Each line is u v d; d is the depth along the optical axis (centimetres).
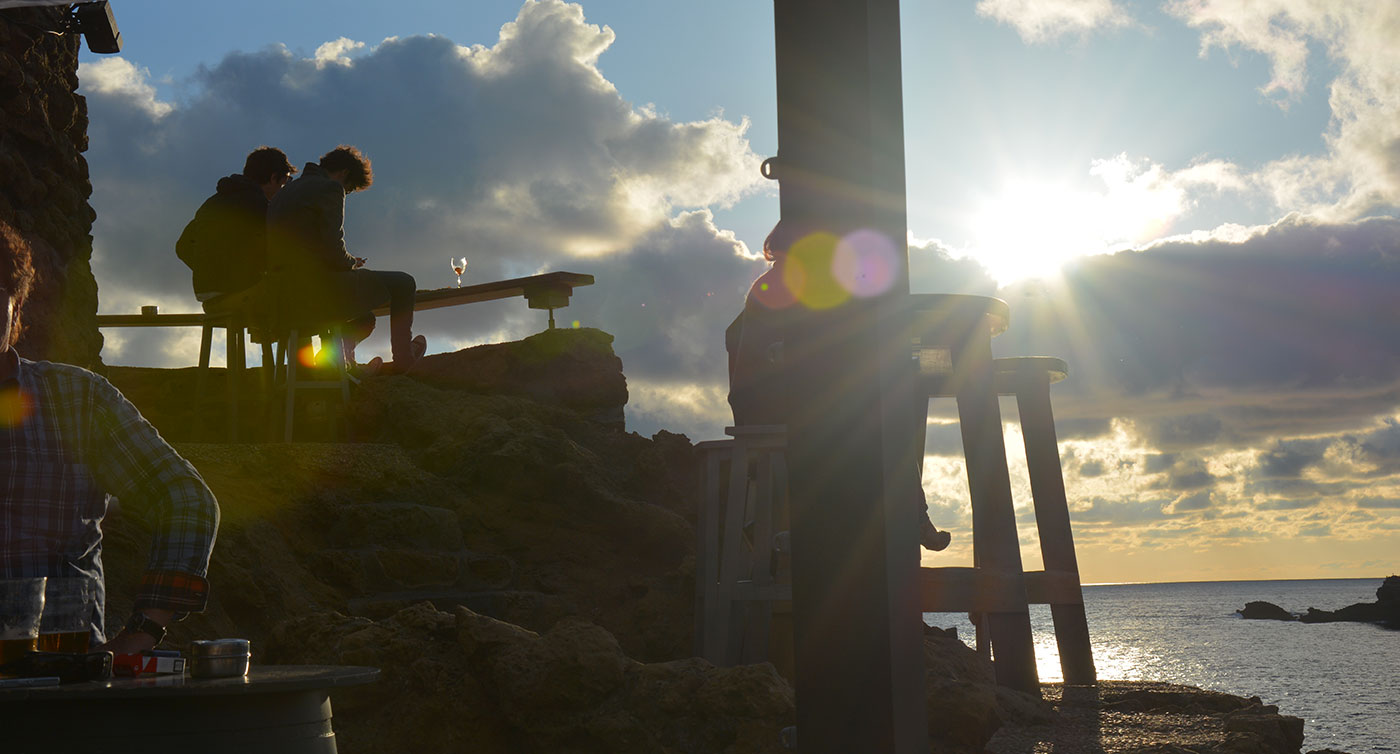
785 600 452
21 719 171
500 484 646
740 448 468
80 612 217
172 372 793
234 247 681
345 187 713
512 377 741
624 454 710
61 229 525
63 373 219
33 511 210
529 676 378
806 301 215
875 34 211
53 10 523
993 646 453
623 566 637
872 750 199
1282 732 366
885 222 208
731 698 364
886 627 199
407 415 688
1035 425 541
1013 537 458
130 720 172
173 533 215
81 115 563
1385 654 6241
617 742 368
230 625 477
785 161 218
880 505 202
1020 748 346
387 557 567
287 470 587
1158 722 392
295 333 664
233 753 177
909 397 210
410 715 393
